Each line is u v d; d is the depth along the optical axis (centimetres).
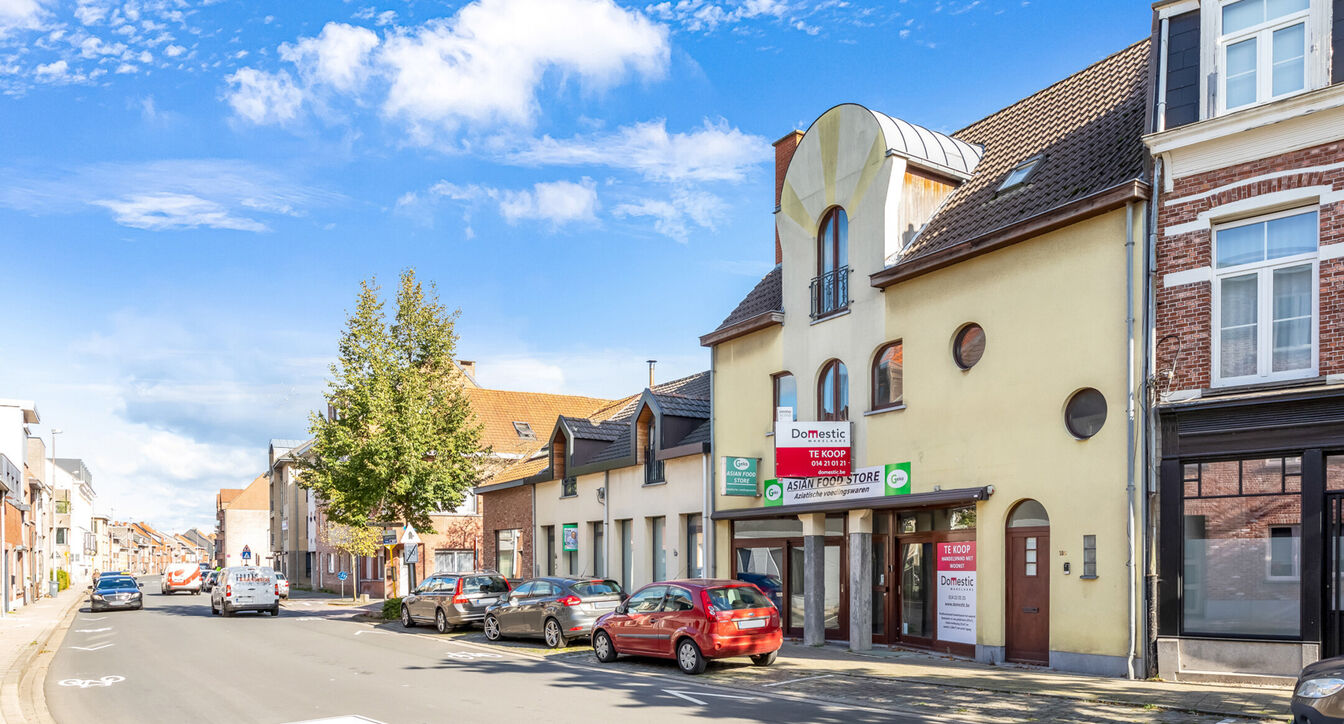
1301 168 1234
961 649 1631
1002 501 1534
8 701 1352
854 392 1852
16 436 4647
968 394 1608
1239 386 1265
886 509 1777
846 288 1905
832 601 1911
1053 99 1902
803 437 1805
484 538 3547
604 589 1977
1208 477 1288
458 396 3103
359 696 1332
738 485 2047
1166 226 1345
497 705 1229
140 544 17275
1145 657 1309
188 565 6091
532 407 4725
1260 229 1280
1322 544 1182
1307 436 1198
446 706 1229
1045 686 1270
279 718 1177
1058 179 1584
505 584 2455
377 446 2845
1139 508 1327
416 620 2541
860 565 1800
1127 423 1353
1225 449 1264
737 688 1362
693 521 2347
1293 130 1241
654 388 3047
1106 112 1666
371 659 1806
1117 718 1063
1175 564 1295
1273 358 1252
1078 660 1394
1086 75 1870
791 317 2038
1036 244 1511
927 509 1728
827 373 1958
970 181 1864
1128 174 1417
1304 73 1250
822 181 1970
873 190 1833
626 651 1639
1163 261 1343
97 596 3934
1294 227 1250
